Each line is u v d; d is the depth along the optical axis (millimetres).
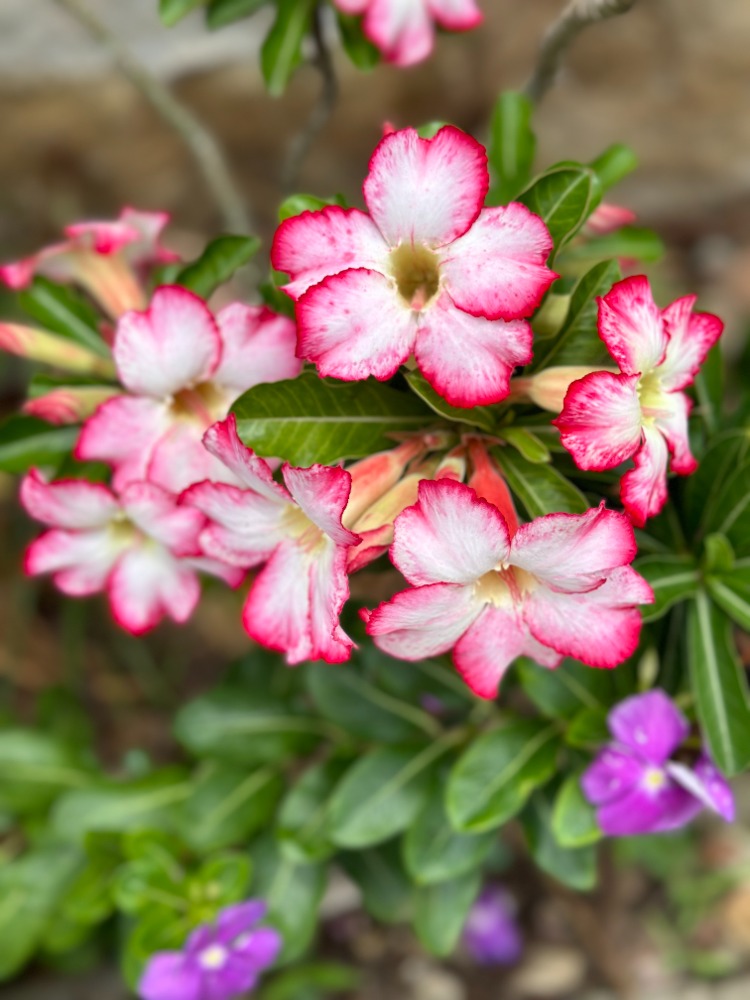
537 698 464
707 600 438
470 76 796
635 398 365
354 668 522
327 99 551
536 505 397
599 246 462
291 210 414
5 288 798
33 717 801
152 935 516
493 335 366
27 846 630
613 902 739
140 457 417
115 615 449
